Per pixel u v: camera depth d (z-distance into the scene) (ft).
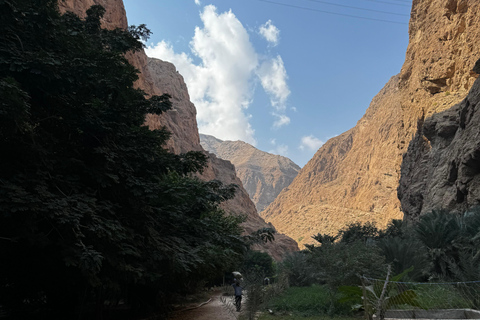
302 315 32.58
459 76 168.25
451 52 178.60
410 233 59.57
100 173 25.72
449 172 105.50
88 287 28.78
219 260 48.19
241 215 69.21
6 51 22.30
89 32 36.94
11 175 21.45
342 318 30.37
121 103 29.71
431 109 162.09
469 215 53.06
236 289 39.70
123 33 37.22
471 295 24.21
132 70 30.53
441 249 42.93
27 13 24.04
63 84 24.97
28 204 19.39
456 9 184.24
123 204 28.89
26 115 19.80
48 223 23.21
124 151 29.27
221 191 37.42
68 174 25.62
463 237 44.19
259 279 29.50
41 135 24.86
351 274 33.65
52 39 26.43
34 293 29.45
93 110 26.53
